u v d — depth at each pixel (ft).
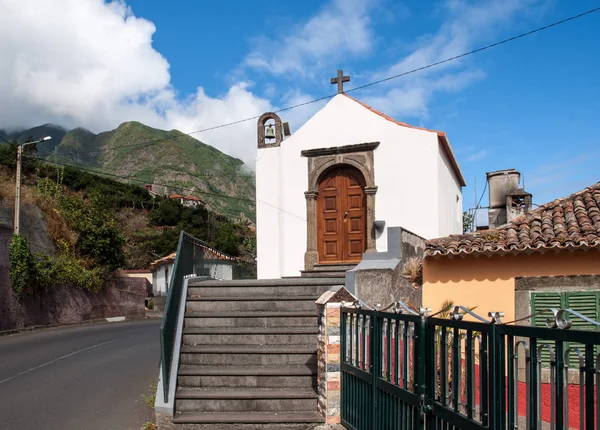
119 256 80.12
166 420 21.67
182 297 29.43
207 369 24.67
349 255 42.73
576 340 9.17
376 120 42.37
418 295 30.35
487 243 28.27
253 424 21.43
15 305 54.60
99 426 22.13
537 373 10.32
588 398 9.11
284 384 24.04
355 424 19.56
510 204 54.85
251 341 26.86
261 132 46.26
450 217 47.16
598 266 27.25
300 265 43.42
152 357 39.17
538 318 27.55
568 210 31.17
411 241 33.06
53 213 70.59
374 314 18.04
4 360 36.47
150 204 180.45
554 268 27.76
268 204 44.91
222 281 32.40
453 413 12.97
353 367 19.83
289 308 29.43
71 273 66.03
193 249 34.55
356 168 42.96
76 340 48.16
